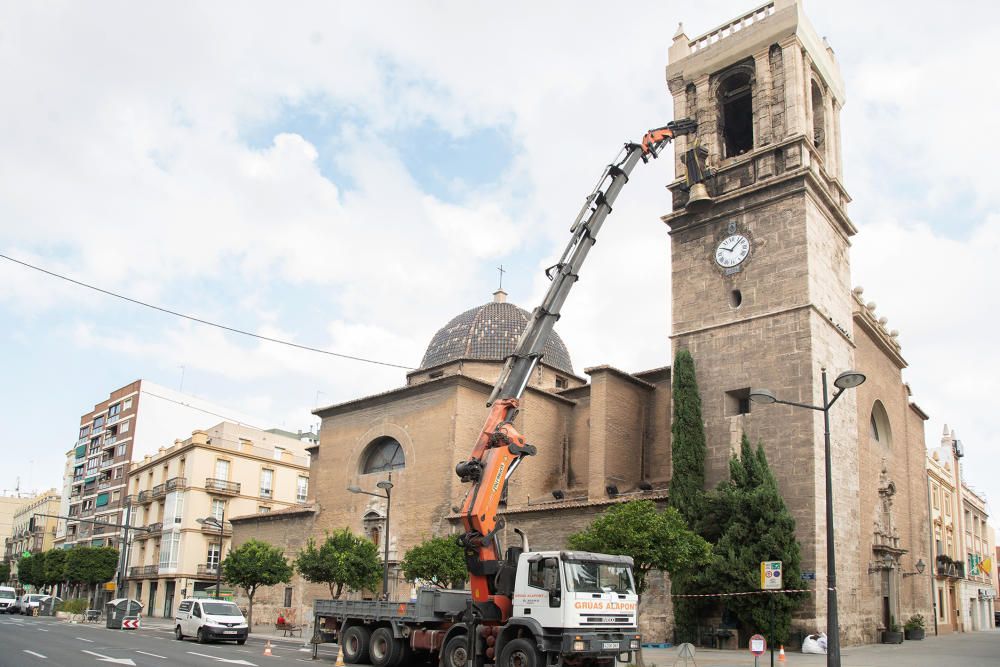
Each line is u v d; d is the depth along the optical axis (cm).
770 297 3441
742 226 3606
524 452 2206
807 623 2945
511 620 1948
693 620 3116
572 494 4278
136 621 4381
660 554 2416
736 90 3931
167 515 7088
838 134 4084
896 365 4488
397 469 4625
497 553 2125
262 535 5412
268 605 5178
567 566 1909
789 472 3191
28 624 4459
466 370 5219
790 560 2944
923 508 4753
